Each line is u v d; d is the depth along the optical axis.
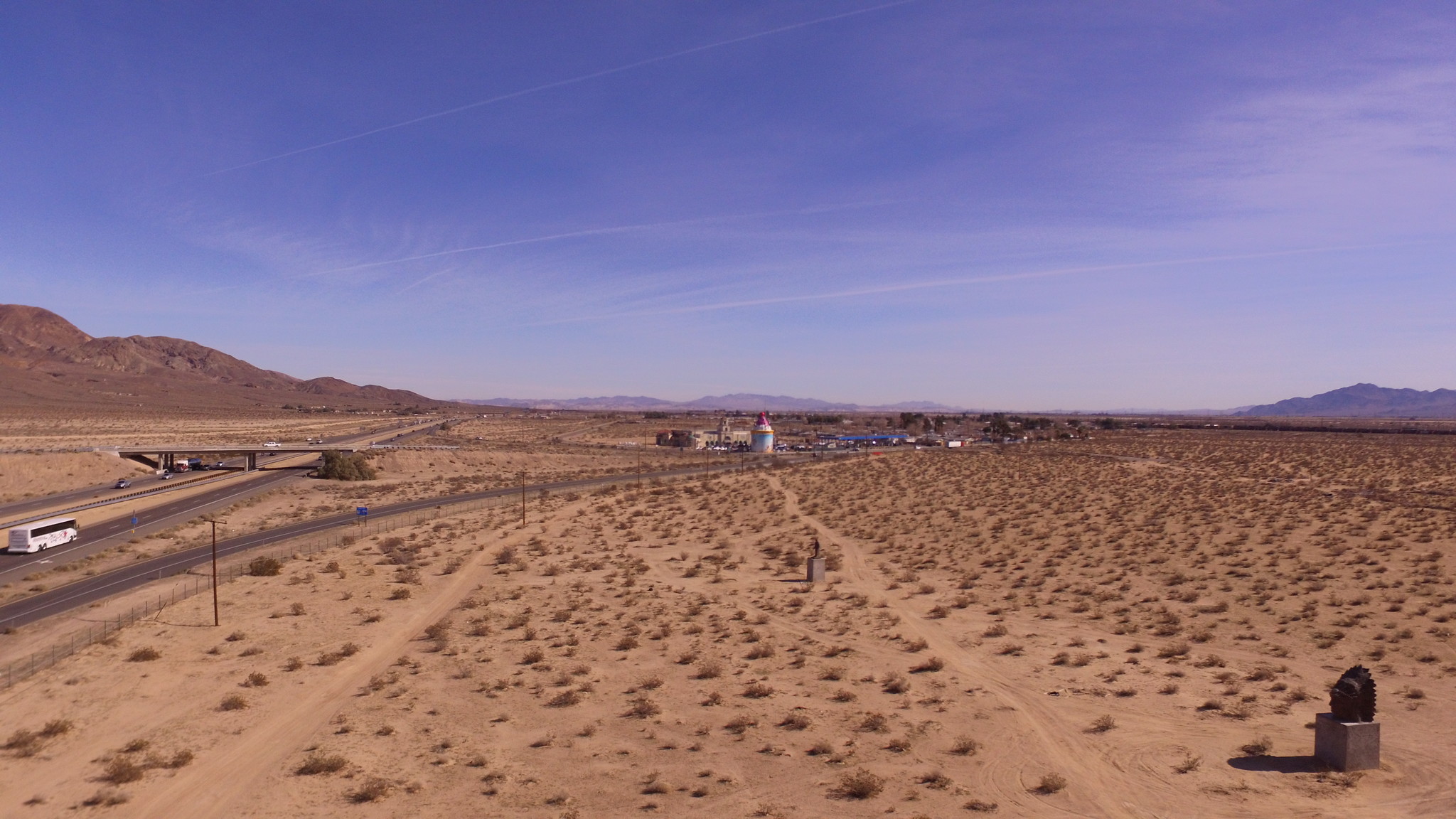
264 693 33.53
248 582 54.41
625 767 26.12
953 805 23.20
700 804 23.53
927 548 65.00
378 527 79.06
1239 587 47.81
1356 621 40.28
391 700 32.62
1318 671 33.94
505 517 84.69
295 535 74.75
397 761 26.89
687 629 42.12
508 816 23.00
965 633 41.22
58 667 36.94
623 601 48.44
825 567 58.91
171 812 23.80
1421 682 32.06
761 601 48.53
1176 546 60.22
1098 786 24.19
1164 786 24.06
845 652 37.94
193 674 36.00
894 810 22.94
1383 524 63.88
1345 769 24.62
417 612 46.75
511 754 27.30
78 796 24.84
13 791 25.22
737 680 34.38
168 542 72.38
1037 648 38.38
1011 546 64.19
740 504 91.88
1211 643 38.47
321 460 150.00
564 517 84.44
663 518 83.19
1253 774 24.73
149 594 51.31
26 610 48.34
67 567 60.88
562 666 36.53
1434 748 26.02
